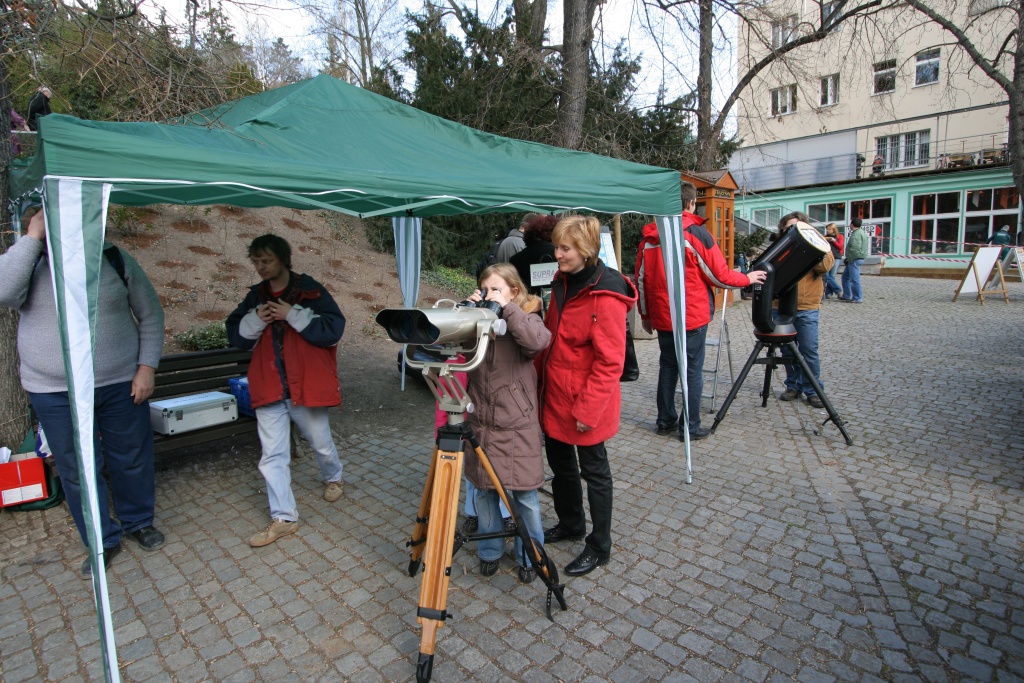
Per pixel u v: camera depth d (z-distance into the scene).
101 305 2.80
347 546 3.08
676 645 2.32
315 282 3.18
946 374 5.97
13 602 2.63
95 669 2.24
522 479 2.48
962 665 2.17
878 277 17.42
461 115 9.55
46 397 2.73
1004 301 10.95
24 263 2.50
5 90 3.35
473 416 2.52
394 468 4.09
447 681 2.15
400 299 9.17
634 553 2.97
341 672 2.21
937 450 4.11
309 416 3.30
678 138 11.83
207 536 3.19
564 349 2.62
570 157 4.02
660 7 8.86
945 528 3.11
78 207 1.91
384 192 2.51
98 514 1.98
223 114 3.35
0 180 3.37
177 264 8.09
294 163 2.48
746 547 3.00
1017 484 3.56
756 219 22.92
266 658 2.29
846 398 5.38
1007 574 2.71
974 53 10.27
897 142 21.25
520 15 9.20
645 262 4.46
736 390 4.52
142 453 3.02
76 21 3.09
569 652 2.29
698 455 4.21
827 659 2.22
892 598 2.56
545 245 4.23
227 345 6.23
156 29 3.32
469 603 2.61
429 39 9.91
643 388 6.05
